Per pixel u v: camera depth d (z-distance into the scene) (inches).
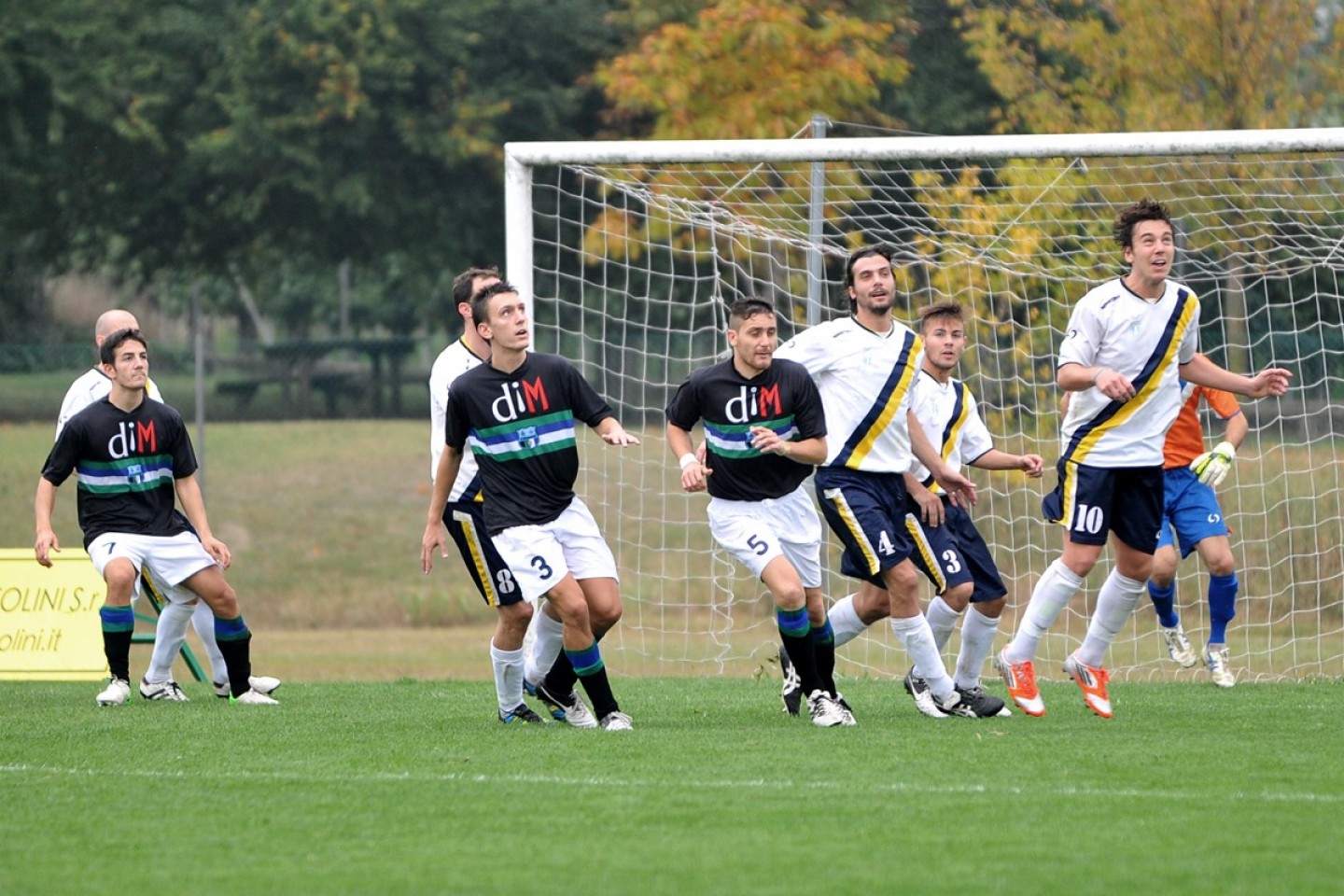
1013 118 2463.1
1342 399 2321.6
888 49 2672.2
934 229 1927.9
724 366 1015.6
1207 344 2234.3
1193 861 646.5
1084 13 2591.0
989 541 1919.3
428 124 3597.4
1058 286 1849.2
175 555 1203.2
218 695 1286.9
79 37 3732.8
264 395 3941.9
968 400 1115.3
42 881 637.3
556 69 3747.5
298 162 3727.9
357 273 5413.4
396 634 2367.1
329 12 3587.6
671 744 954.1
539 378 996.6
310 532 2938.0
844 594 1900.8
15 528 2834.6
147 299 5664.4
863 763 876.0
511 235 1409.9
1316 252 1807.3
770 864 647.1
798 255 1975.9
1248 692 1244.5
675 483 2657.5
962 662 1115.3
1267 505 1887.3
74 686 1391.5
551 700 1080.8
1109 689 1269.7
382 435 3614.7
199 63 3794.3
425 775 858.8
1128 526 1037.8
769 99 2372.0
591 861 656.4
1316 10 2394.2
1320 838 685.9
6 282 4869.6
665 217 1765.5
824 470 1043.9
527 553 991.6
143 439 1199.6
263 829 728.3
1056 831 703.1
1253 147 1318.9
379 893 612.1
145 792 818.8
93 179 4020.7
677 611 2241.6
